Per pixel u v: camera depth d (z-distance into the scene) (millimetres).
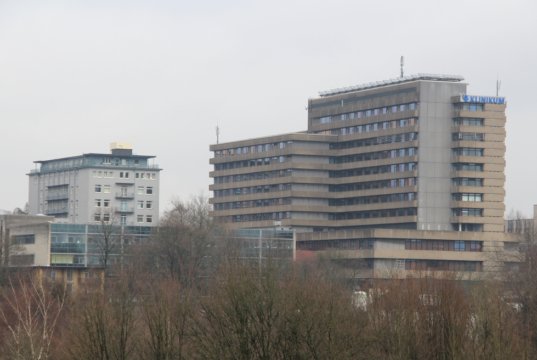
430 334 186375
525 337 192500
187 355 181500
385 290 195500
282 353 174875
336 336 175000
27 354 169375
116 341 182750
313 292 179500
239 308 175750
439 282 194875
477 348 180750
